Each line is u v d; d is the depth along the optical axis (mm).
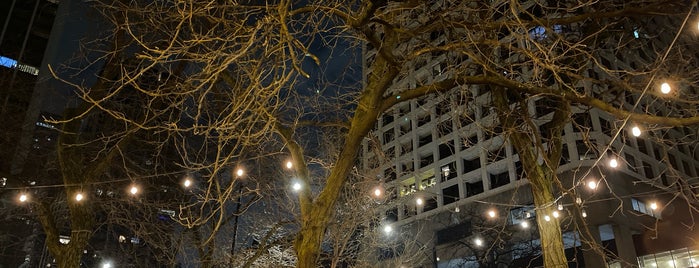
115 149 10570
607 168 43156
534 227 41250
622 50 10359
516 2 5906
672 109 8258
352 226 15875
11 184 10586
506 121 8805
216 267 15578
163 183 14539
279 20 5582
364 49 9547
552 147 9047
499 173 51281
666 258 40438
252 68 6281
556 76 6254
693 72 7188
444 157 56344
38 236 24500
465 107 8281
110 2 9211
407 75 9727
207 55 6062
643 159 47406
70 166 10250
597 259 41250
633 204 43938
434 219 52812
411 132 59812
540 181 8453
